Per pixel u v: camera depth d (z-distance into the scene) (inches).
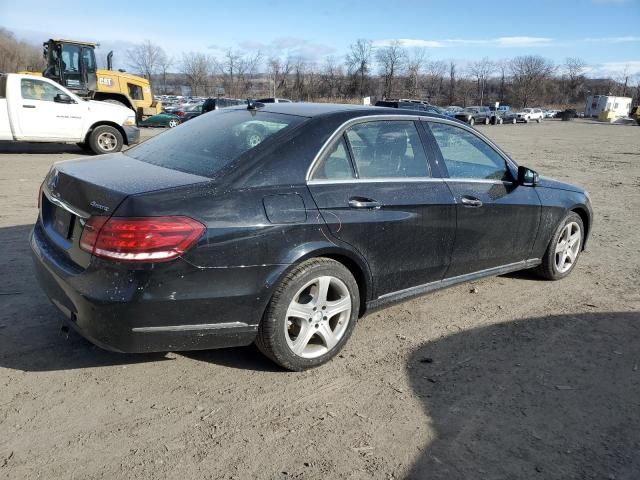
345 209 137.3
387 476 103.3
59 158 499.2
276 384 131.9
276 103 167.3
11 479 97.4
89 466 101.8
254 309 125.6
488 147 181.5
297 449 109.4
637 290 206.8
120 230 111.2
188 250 114.8
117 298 111.3
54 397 122.0
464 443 113.6
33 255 135.8
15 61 3102.9
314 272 132.1
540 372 143.1
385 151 152.0
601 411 126.8
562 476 105.2
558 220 202.2
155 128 1224.2
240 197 123.0
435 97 3868.1
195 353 144.3
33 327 151.9
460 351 152.7
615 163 662.5
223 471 102.3
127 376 131.9
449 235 161.9
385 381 135.5
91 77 798.5
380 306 152.7
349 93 3262.8
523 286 206.1
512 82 4242.1
